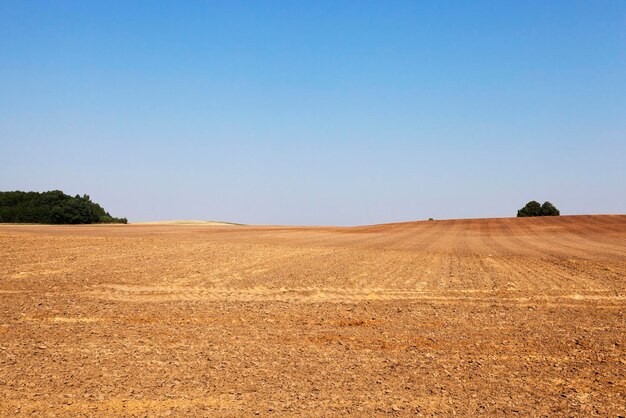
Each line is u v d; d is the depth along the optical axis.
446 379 9.55
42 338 12.10
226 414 7.78
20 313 14.94
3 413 7.69
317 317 15.16
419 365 10.41
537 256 36.62
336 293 19.77
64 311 15.33
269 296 18.83
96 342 11.78
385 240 53.00
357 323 14.45
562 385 9.34
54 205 103.88
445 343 12.27
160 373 9.58
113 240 41.81
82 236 46.69
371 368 10.16
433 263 31.11
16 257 28.00
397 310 16.48
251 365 10.20
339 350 11.48
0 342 11.69
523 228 72.81
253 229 75.06
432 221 87.25
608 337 13.07
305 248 40.41
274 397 8.48
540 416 7.91
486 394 8.80
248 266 27.34
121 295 18.34
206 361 10.41
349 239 54.25
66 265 25.55
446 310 16.64
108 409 7.89
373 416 7.80
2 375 9.36
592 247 45.19
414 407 8.17
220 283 21.42
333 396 8.57
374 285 21.81
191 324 13.93
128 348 11.30
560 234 63.44
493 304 17.97
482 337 12.93
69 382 9.02
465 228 75.19
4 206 111.12
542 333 13.46
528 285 22.45
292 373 9.73
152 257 30.25
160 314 15.18
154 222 107.19
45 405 8.01
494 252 39.91
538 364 10.62
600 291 21.06
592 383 9.47
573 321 15.15
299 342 12.13
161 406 8.03
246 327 13.67
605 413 8.05
